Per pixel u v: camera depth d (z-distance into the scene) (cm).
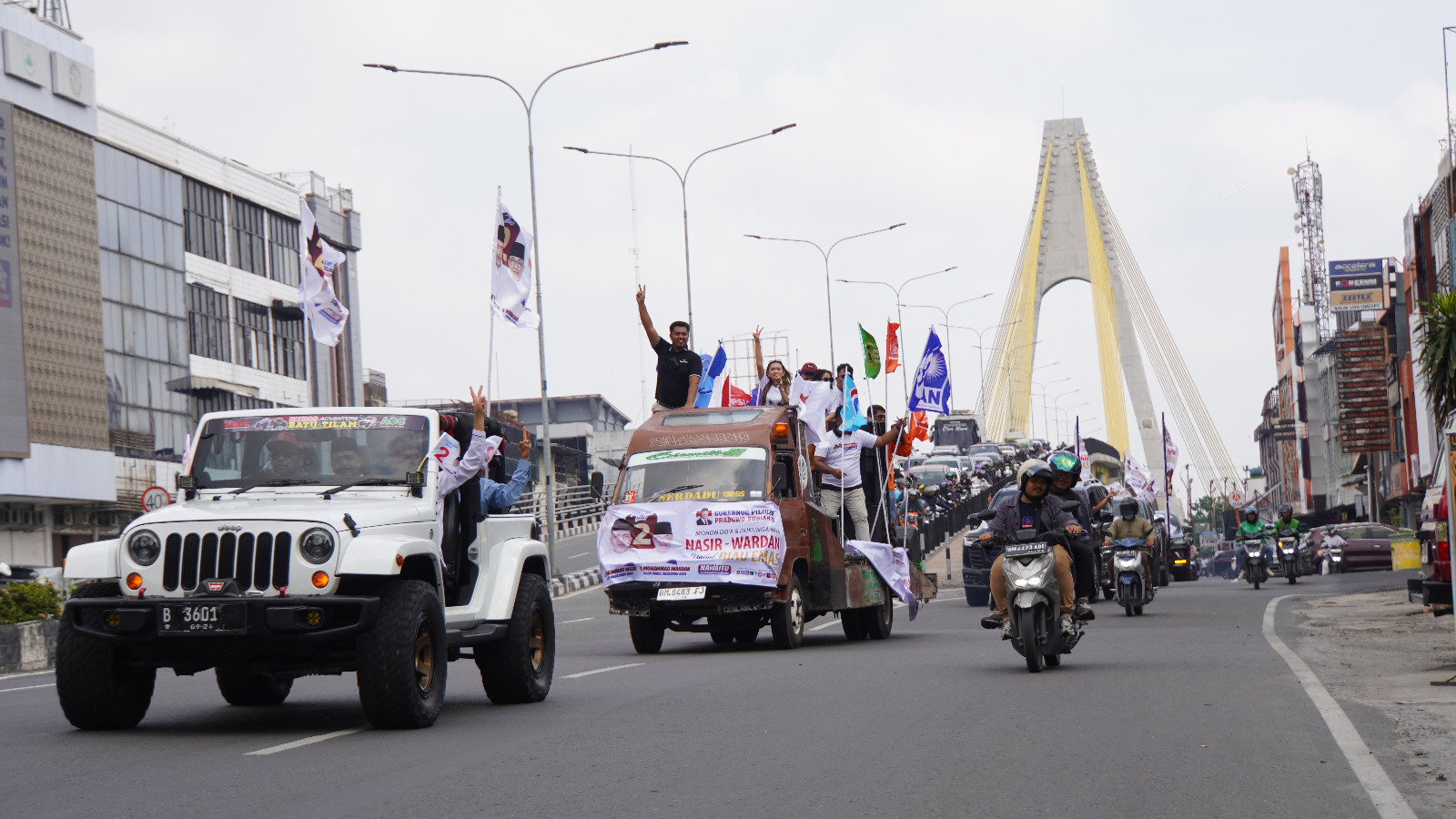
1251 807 681
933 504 5109
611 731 952
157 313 5431
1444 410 2570
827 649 1708
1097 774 768
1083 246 14900
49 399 4712
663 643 1983
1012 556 1321
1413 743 866
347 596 937
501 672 1119
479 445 1073
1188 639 1684
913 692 1153
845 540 1916
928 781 752
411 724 959
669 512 1705
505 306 1844
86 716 969
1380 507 7975
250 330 6191
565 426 9506
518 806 696
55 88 4809
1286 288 13838
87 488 4853
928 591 2123
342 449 1052
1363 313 11269
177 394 5506
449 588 1067
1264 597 2691
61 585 2591
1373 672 1291
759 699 1124
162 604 920
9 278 4562
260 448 1053
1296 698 1075
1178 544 4050
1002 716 995
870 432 2084
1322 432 11250
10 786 759
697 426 1775
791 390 1939
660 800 710
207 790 744
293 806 699
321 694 1263
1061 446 9631
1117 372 14188
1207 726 935
